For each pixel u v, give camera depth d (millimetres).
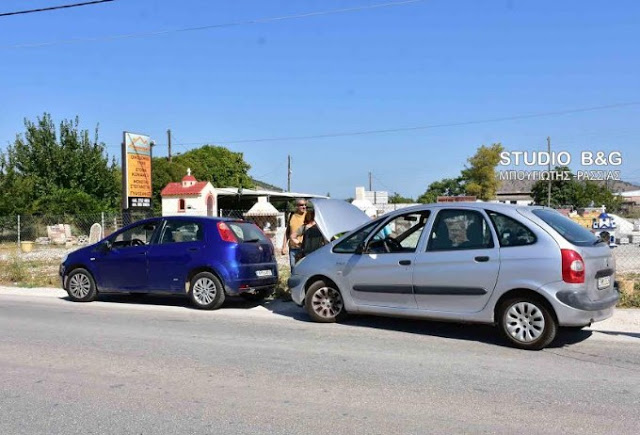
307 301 8383
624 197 81562
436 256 7223
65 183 39094
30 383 5352
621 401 4887
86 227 33906
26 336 7461
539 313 6566
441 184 79625
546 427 4285
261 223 24078
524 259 6625
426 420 4422
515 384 5363
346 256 8086
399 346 6879
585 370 5848
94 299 10867
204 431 4199
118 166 43062
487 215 7035
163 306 10109
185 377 5555
